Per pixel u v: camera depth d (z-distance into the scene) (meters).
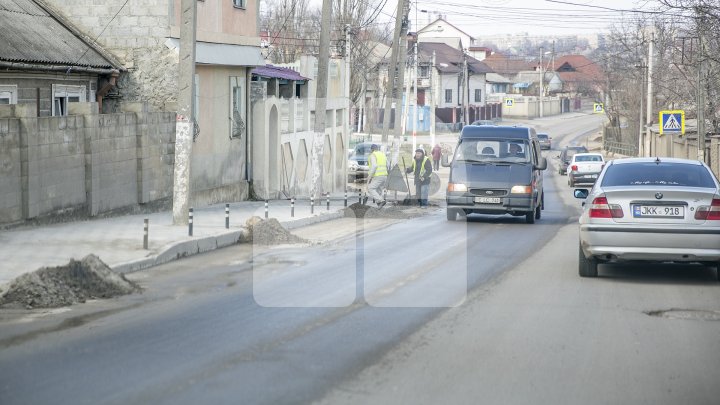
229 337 9.12
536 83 152.25
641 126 67.25
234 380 7.41
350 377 7.57
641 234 12.73
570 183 51.06
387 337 9.17
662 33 57.31
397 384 7.36
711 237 12.59
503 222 25.75
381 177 24.88
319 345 8.77
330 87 39.62
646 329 9.77
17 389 7.13
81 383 7.30
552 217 28.22
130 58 25.70
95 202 20.42
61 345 8.77
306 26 66.19
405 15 38.06
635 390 7.28
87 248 15.37
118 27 25.70
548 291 12.32
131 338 9.09
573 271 14.41
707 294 12.12
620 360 8.31
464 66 92.12
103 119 20.73
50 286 11.34
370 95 69.00
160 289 12.34
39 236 16.58
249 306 10.92
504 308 10.94
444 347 8.76
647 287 12.73
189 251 16.30
